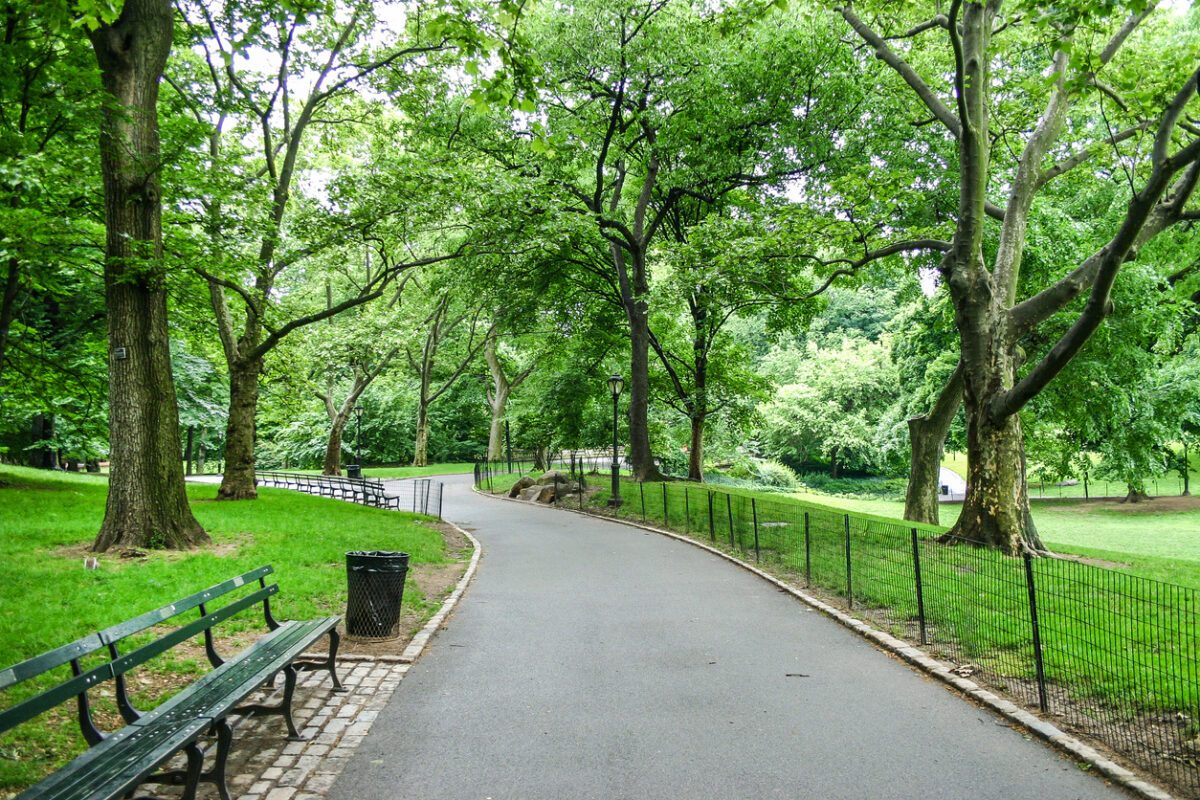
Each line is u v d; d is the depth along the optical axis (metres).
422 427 54.72
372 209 17.81
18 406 22.70
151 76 12.98
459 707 6.57
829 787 4.97
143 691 6.57
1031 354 23.23
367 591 8.92
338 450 42.72
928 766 5.31
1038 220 21.98
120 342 12.86
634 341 30.22
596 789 4.95
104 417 24.16
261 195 15.35
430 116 23.70
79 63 13.35
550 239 19.23
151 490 12.82
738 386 36.25
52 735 5.44
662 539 18.45
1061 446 33.62
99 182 14.80
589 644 8.72
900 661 7.98
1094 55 13.19
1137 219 10.88
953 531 14.88
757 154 25.27
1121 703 6.32
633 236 28.28
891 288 66.75
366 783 5.03
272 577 11.24
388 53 21.72
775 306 31.08
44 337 21.25
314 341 38.38
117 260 12.57
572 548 17.00
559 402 36.94
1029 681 7.04
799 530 16.28
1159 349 30.08
